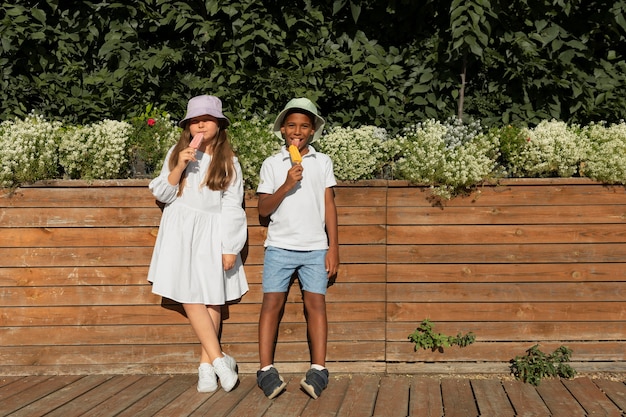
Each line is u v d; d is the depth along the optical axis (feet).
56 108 15.62
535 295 13.74
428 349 13.75
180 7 15.33
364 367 13.74
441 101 15.89
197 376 13.56
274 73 15.52
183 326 13.69
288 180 12.22
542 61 15.37
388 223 13.66
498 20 15.51
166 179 12.50
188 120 12.85
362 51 15.48
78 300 13.58
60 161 13.52
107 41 15.53
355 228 13.66
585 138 13.92
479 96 16.15
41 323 13.58
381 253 13.67
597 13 15.75
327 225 13.03
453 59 15.44
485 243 13.67
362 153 13.51
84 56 15.97
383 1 15.79
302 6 16.10
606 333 13.76
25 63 15.56
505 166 14.06
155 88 15.70
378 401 12.04
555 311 13.75
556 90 15.84
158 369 13.67
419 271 13.70
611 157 13.46
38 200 13.43
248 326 13.74
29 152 13.35
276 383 12.12
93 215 13.50
